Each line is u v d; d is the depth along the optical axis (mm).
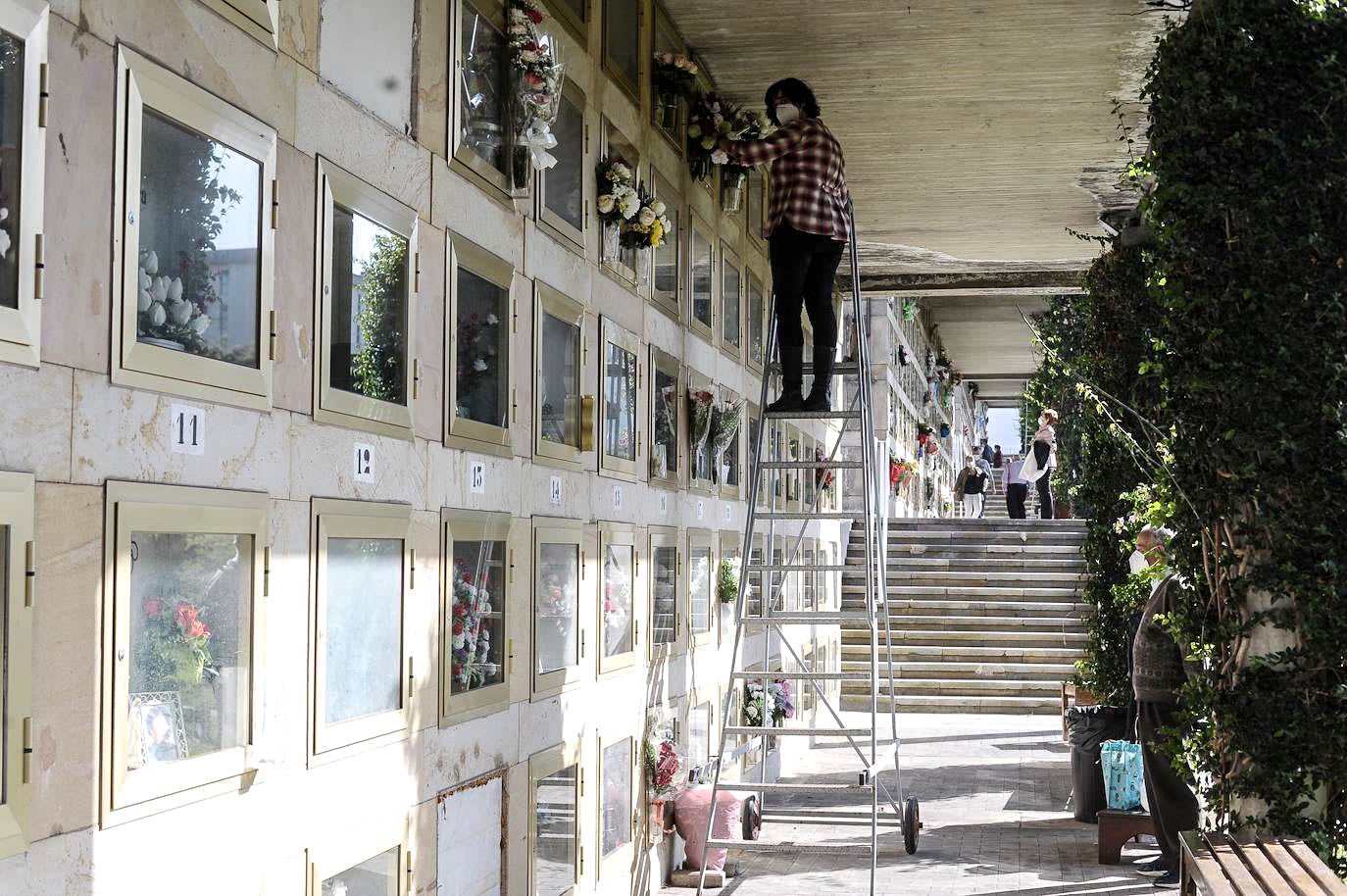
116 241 2178
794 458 9672
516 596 4137
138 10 2246
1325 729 4312
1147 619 6102
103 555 2146
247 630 2586
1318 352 4270
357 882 3080
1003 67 6551
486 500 3887
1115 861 6492
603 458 5074
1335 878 3621
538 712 4332
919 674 14414
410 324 3344
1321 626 4289
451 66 3609
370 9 3148
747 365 7961
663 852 5973
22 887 1954
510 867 4035
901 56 6422
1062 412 19188
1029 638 14688
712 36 6242
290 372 2758
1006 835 7254
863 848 5543
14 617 1936
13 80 1955
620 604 5332
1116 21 5945
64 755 2049
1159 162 4539
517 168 4102
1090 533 8586
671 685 6156
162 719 2314
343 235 3018
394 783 3254
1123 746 6797
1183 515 4754
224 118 2494
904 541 17344
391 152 3256
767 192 8539
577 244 4770
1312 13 4227
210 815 2455
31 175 1978
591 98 4941
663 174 5957
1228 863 3916
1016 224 9758
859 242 10422
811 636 10516
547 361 4484
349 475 3023
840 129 7566
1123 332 7543
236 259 2555
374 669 3166
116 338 2178
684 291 6406
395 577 3275
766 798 8484
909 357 21516
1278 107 4324
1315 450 4281
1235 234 4391
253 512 2594
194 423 2412
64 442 2062
